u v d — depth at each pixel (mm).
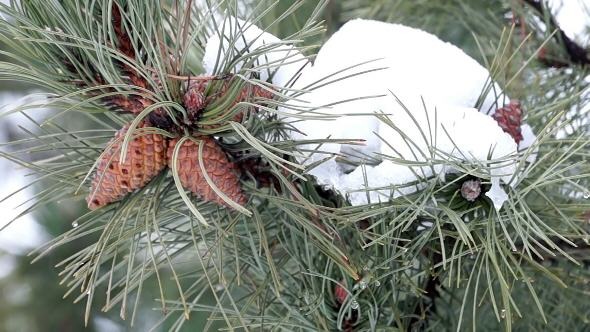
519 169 629
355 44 676
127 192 633
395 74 665
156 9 622
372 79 663
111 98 638
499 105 706
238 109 613
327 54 677
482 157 632
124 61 602
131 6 604
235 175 644
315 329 694
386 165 644
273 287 690
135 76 630
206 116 619
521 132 686
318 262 700
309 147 649
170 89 613
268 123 646
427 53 674
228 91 614
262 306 700
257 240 694
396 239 645
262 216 689
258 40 651
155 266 610
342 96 658
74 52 629
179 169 627
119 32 627
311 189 672
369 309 696
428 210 659
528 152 621
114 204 647
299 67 662
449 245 688
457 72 674
